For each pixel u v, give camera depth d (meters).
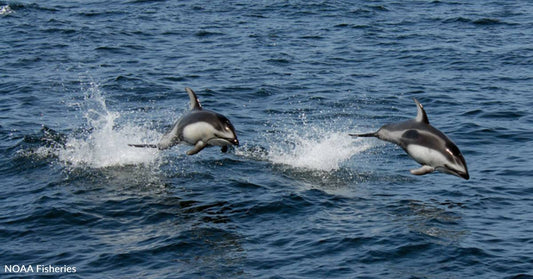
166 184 12.99
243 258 9.98
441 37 29.69
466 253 10.06
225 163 14.22
